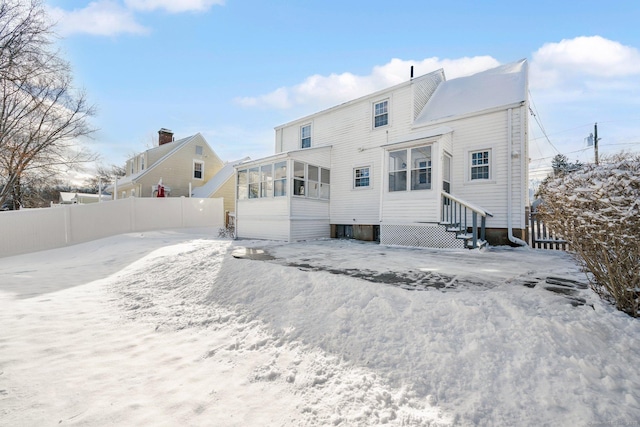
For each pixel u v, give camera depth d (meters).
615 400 1.82
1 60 12.77
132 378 2.40
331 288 3.82
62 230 12.88
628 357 2.24
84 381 2.34
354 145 12.90
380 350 2.57
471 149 9.86
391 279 4.30
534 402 1.86
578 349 2.32
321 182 12.89
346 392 2.11
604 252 3.11
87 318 3.89
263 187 11.82
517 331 2.55
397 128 11.66
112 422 1.84
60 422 1.83
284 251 7.72
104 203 14.38
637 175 2.85
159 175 22.36
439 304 3.11
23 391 2.17
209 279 5.11
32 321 3.71
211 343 3.08
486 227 9.51
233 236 12.91
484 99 10.50
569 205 3.36
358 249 8.27
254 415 1.93
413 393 2.05
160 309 4.18
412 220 8.97
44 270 7.64
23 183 18.11
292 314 3.44
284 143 16.11
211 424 1.84
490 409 1.85
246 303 4.03
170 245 10.06
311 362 2.55
